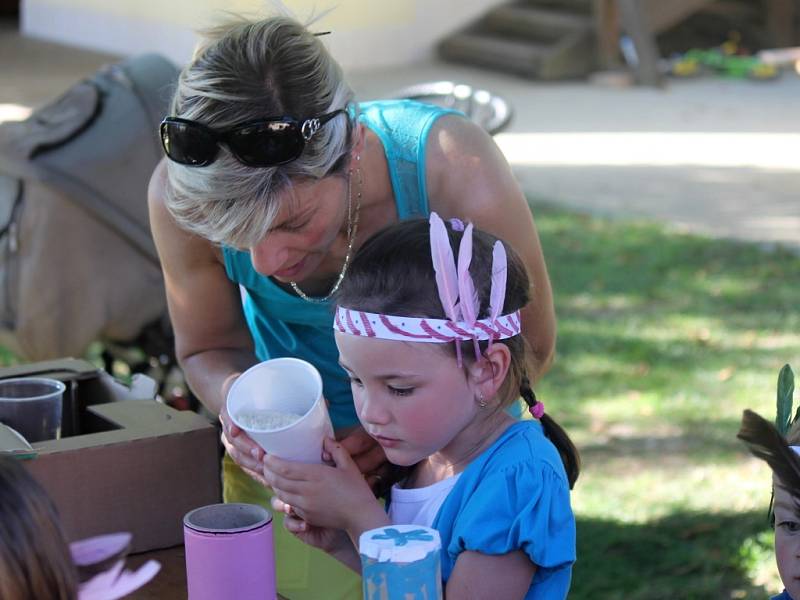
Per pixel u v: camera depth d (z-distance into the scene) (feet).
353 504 7.51
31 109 47.01
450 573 7.48
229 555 6.88
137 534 8.22
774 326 24.56
